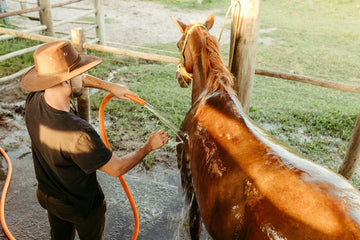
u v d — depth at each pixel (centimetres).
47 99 149
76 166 157
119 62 861
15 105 545
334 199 108
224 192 138
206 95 185
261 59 1044
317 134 513
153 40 1155
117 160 160
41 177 166
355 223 100
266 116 573
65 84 148
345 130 529
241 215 127
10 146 385
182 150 202
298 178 119
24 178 317
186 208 218
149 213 275
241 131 153
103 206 185
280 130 522
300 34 1400
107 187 309
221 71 188
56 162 152
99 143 150
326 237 99
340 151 460
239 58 260
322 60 1077
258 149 142
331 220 102
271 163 131
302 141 488
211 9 1748
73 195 164
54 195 165
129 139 459
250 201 124
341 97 767
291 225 107
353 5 1947
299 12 1816
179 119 522
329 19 1688
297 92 778
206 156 158
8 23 1008
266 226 113
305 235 103
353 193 113
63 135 145
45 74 144
